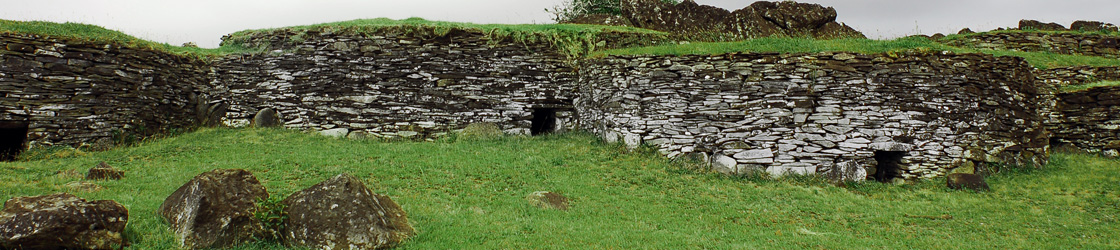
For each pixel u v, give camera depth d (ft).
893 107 40.98
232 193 22.86
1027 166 42.52
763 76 41.47
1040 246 28.02
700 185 38.22
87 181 31.24
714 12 57.57
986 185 38.75
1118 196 36.47
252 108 50.16
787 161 40.70
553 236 25.94
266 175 35.06
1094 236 29.86
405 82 49.85
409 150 42.75
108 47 42.75
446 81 50.16
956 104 41.60
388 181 34.83
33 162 36.91
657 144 42.73
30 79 39.73
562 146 45.37
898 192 38.47
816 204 35.17
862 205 35.32
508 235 25.80
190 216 21.84
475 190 33.99
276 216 22.54
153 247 21.58
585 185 36.52
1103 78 55.36
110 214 21.15
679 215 32.04
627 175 39.06
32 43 40.09
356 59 49.75
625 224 29.37
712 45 46.75
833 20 56.59
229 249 21.65
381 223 22.98
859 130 40.75
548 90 51.80
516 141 47.52
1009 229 31.12
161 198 28.35
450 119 49.96
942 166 41.14
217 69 50.88
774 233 29.01
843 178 40.14
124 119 42.78
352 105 49.42
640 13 60.80
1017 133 43.27
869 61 41.24
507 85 51.01
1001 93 42.98
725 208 33.65
